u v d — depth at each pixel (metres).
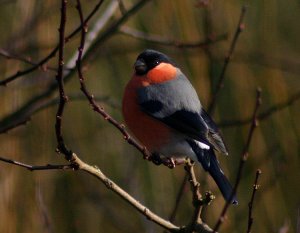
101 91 11.45
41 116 11.11
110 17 11.39
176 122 8.95
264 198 10.82
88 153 11.23
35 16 11.35
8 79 8.91
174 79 9.30
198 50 10.95
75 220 11.34
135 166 11.01
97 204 11.46
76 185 11.43
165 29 11.31
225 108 10.93
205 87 10.78
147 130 9.11
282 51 11.40
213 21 11.16
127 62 11.55
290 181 10.94
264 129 11.02
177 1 11.23
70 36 8.70
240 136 10.94
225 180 8.63
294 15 11.52
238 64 11.09
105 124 11.35
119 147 11.23
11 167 10.38
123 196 7.80
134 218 11.48
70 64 10.64
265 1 11.43
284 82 11.27
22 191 10.55
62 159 11.16
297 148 11.02
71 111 11.37
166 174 10.82
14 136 10.53
